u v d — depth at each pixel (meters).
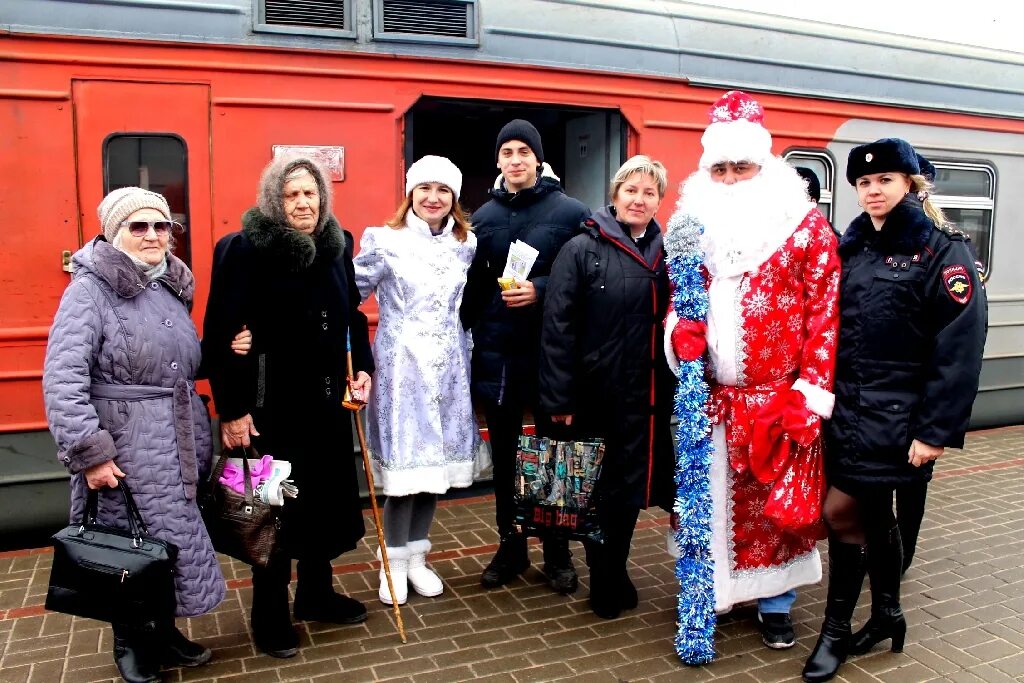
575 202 3.70
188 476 2.84
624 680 3.03
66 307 2.68
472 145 6.28
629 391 3.26
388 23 4.48
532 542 4.42
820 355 2.98
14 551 4.14
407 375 3.44
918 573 4.04
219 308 2.92
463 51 4.62
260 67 4.21
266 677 3.01
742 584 3.21
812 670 3.04
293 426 3.07
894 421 2.86
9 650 3.20
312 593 3.42
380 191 4.51
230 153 4.20
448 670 3.08
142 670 2.91
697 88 5.28
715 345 3.12
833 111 5.77
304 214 2.98
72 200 3.94
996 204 6.60
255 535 2.92
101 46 3.94
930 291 2.83
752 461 3.07
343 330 3.19
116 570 2.64
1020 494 5.25
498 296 3.65
